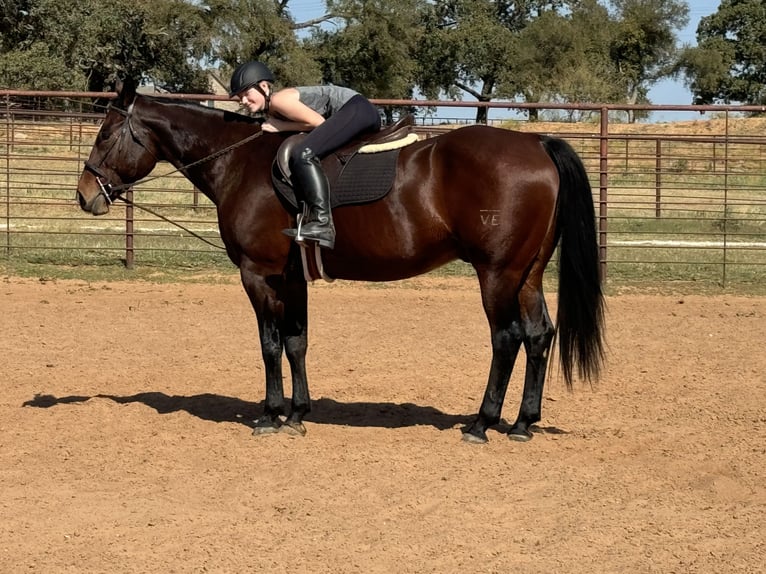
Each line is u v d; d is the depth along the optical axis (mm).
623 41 69125
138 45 49344
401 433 6797
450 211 6117
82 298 12453
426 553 4609
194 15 48906
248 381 8453
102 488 5539
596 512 5207
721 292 13875
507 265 6129
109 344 9891
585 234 6133
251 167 6574
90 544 4691
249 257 6582
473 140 6102
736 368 9094
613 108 13602
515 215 6012
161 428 6855
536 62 64062
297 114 6320
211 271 14656
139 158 6902
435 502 5328
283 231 6148
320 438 6637
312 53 56156
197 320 11203
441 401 7855
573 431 6930
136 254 15461
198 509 5191
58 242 16141
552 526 4988
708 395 8039
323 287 13781
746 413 7426
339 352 9719
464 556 4574
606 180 14109
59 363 9023
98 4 45094
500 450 6371
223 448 6363
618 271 15156
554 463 6086
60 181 21688
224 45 50406
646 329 11125
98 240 16469
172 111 6840
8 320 10969
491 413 6488
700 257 16438
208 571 4379
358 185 6184
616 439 6672
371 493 5461
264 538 4785
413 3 56469
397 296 13195
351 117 6246
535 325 6480
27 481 5656
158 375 8609
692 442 6605
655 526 4988
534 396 6559
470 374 8820
